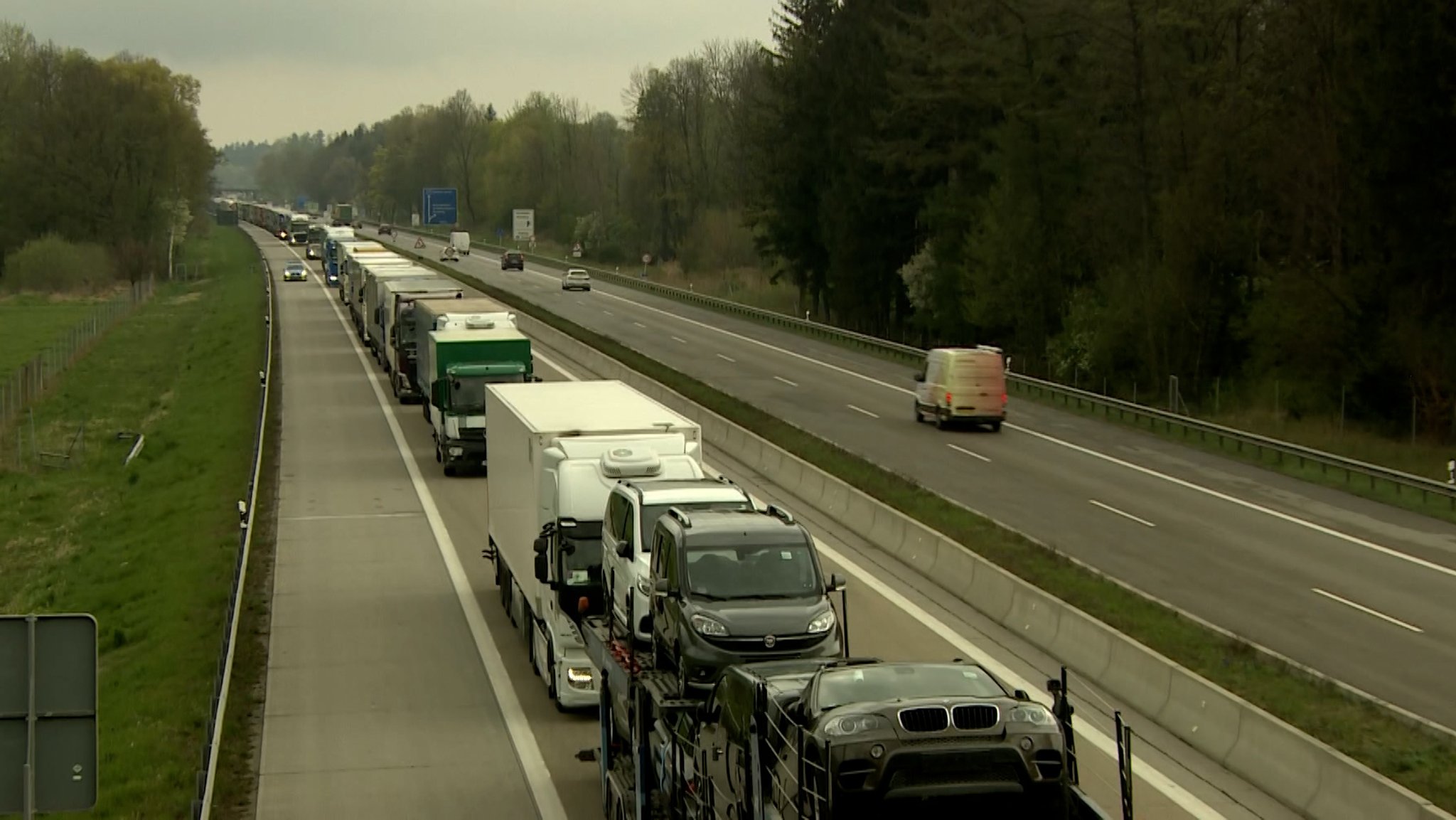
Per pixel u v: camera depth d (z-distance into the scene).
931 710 11.19
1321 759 17.98
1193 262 69.56
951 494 41.69
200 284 151.50
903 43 86.69
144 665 27.86
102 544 42.97
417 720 22.92
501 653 26.70
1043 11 77.19
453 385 45.06
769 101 113.25
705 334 90.19
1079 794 11.35
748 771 12.49
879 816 10.89
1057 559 31.73
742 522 19.06
